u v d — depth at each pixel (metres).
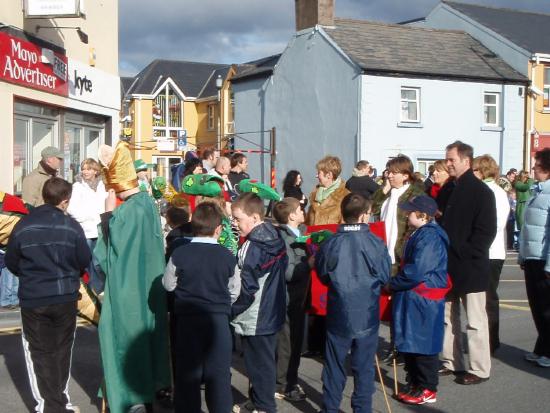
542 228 7.44
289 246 6.32
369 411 5.65
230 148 36.47
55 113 14.39
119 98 17.27
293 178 11.43
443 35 30.62
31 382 5.77
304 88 28.91
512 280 13.98
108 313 5.75
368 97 26.23
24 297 5.70
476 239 6.75
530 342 8.64
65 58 14.38
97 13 16.14
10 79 12.15
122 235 5.74
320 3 28.16
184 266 5.24
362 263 5.61
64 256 5.73
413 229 6.71
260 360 5.75
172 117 46.22
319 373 7.37
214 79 46.00
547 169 7.49
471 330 6.91
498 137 28.70
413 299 6.20
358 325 5.59
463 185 6.84
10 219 6.61
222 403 5.26
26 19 13.02
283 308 5.80
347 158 26.84
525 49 29.03
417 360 6.30
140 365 5.73
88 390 6.77
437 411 6.17
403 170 7.49
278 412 6.15
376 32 28.97
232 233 7.08
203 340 5.21
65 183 5.91
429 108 27.34
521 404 6.36
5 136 12.15
